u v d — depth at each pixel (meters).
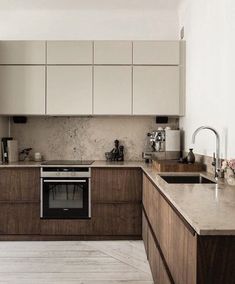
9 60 4.03
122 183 3.85
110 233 3.86
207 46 3.09
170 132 4.04
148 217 3.07
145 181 3.42
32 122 4.48
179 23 4.39
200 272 1.21
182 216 1.50
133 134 4.48
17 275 2.85
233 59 2.44
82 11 4.36
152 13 4.40
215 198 1.79
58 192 3.88
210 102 3.00
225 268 1.21
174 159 3.92
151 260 2.73
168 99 4.07
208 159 3.08
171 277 1.79
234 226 1.21
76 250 3.51
